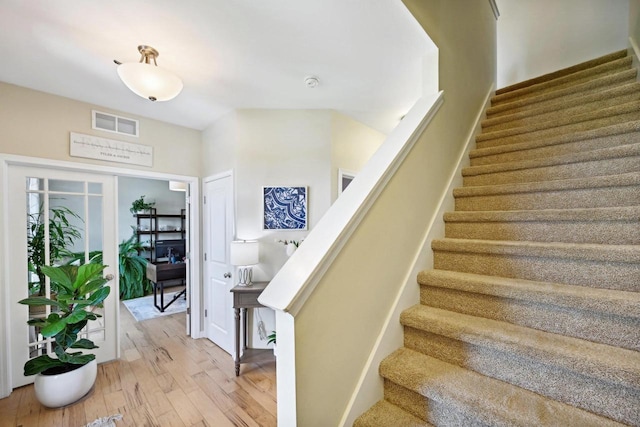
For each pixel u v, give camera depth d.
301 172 2.88
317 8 1.46
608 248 1.10
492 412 0.89
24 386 2.32
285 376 0.92
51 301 2.12
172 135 3.22
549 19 3.42
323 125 2.89
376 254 1.26
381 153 1.45
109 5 1.44
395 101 2.71
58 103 2.47
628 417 0.82
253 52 1.88
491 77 2.92
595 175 1.55
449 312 1.35
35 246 2.46
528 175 1.79
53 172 2.52
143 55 1.85
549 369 0.96
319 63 2.02
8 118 2.24
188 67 2.07
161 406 2.06
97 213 2.79
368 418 1.10
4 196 2.22
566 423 0.83
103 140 2.72
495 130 2.41
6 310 2.22
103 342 2.74
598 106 1.93
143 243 5.82
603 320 0.99
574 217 1.32
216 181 3.18
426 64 1.85
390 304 1.34
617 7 2.99
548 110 2.14
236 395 2.19
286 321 0.91
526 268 1.32
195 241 3.36
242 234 2.84
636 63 2.00
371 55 1.90
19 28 1.62
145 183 6.01
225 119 3.00
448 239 1.65
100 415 1.96
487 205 1.81
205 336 3.34
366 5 1.43
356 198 1.20
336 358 1.05
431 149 1.73
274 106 2.81
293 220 2.86
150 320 3.96
